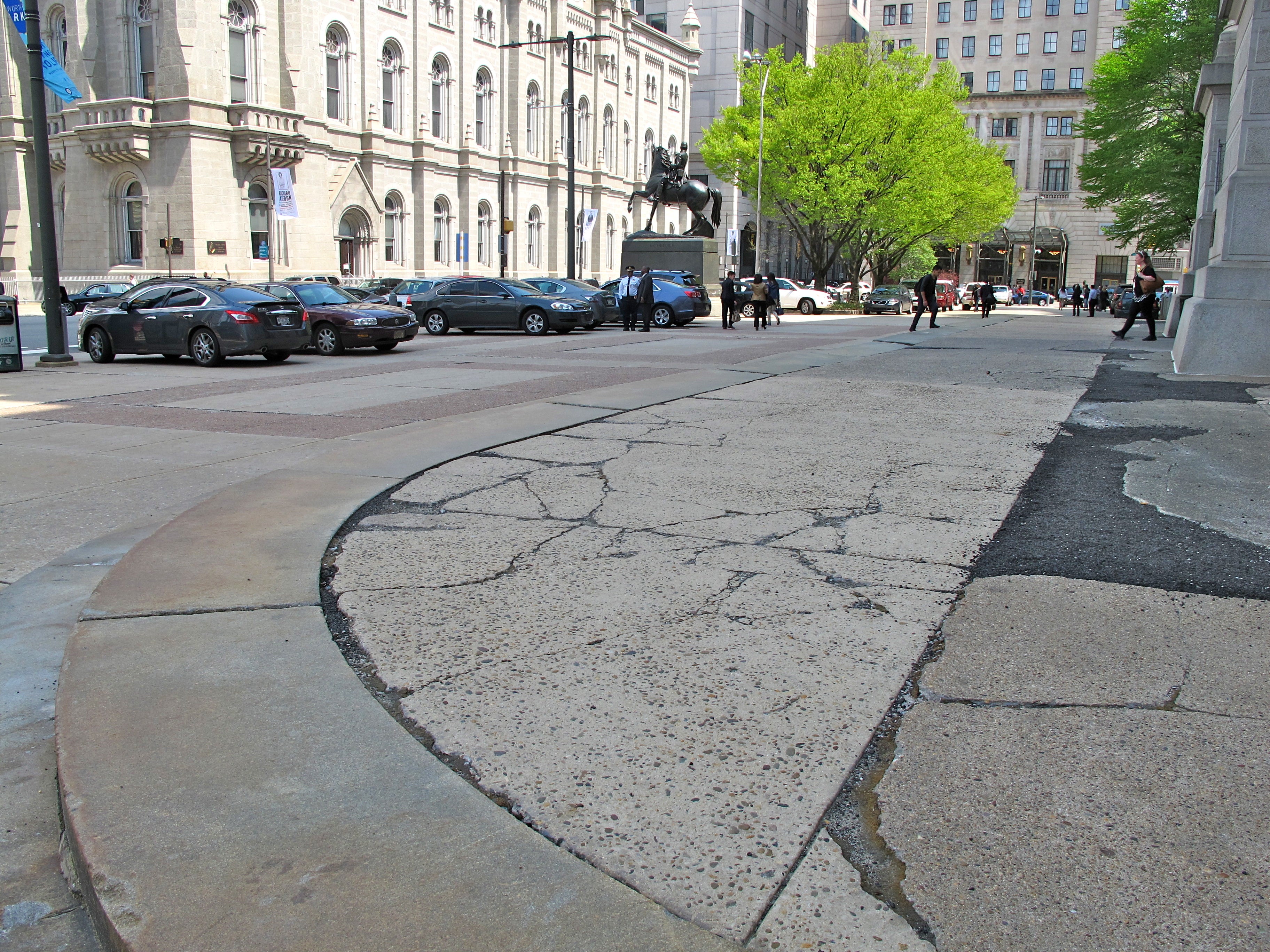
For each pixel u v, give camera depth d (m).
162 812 2.72
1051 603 4.39
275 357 18.25
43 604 4.83
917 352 18.31
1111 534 5.54
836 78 48.22
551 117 56.28
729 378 13.31
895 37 93.50
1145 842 2.58
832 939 2.23
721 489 6.66
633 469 7.27
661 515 5.96
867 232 50.75
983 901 2.35
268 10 40.28
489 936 2.23
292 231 42.03
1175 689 3.49
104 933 2.38
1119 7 86.81
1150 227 42.12
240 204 40.50
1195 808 2.73
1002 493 6.52
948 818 2.69
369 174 45.97
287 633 4.05
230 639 3.99
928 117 47.03
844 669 3.68
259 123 39.56
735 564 4.99
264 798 2.79
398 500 6.42
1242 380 13.28
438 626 4.17
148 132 39.09
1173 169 38.62
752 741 3.13
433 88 49.62
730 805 2.77
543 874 2.45
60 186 46.19
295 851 2.55
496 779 2.92
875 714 3.31
